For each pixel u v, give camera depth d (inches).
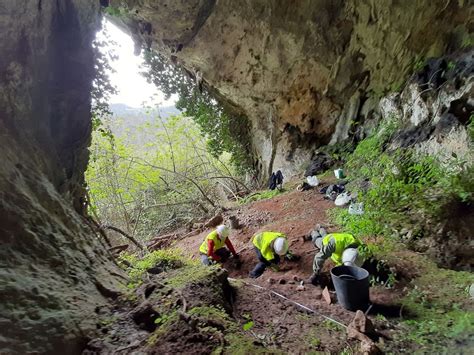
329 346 128.3
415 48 339.3
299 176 487.5
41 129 152.9
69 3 165.0
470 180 212.2
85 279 127.7
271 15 419.8
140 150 573.6
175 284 147.6
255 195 467.5
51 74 160.9
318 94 471.2
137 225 446.0
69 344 99.4
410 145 291.1
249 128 616.7
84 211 188.7
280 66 468.4
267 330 138.6
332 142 470.6
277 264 236.5
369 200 258.4
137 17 428.8
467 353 117.4
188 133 617.9
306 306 163.8
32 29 141.0
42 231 121.6
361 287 156.6
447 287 167.0
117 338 110.3
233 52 470.9
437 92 288.7
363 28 385.4
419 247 204.8
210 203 486.3
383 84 390.3
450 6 302.4
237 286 176.7
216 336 116.3
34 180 131.6
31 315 96.8
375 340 133.3
